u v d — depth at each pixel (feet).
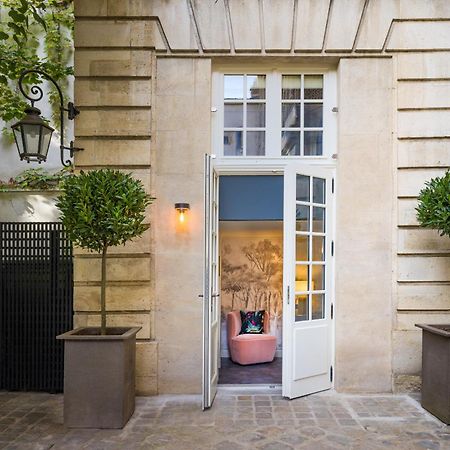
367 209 14.87
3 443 10.95
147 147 14.84
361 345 14.73
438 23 14.92
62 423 12.18
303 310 14.71
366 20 14.93
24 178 23.88
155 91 14.99
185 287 14.71
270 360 18.89
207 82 15.02
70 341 11.87
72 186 11.68
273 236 21.01
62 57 23.72
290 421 12.29
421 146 14.88
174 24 14.93
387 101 14.97
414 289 14.73
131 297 14.62
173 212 14.84
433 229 14.46
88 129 14.85
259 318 19.66
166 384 14.56
